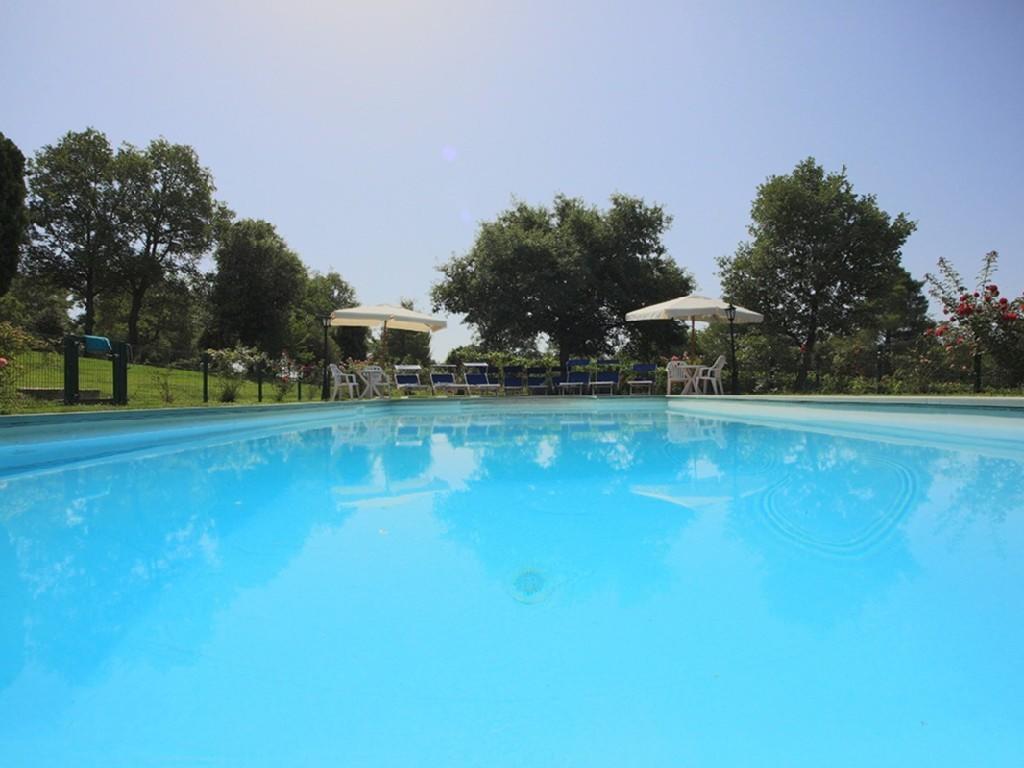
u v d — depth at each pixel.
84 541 2.63
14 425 5.23
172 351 10.16
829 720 1.26
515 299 19.27
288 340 32.53
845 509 3.14
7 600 1.95
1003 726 1.23
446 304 21.16
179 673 1.48
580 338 20.86
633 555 2.43
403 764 1.13
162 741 1.21
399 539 2.69
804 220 16.61
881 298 17.44
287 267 32.91
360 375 12.91
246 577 2.17
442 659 1.56
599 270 20.31
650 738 1.21
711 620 1.79
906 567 2.22
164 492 3.76
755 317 12.81
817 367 12.81
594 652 1.58
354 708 1.33
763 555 2.40
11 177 14.94
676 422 8.88
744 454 5.22
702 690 1.39
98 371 9.38
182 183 32.25
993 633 1.67
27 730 1.24
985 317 8.37
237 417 7.96
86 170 29.75
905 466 4.43
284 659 1.55
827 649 1.58
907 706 1.31
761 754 1.15
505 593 2.02
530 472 4.49
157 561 2.36
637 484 3.96
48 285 30.31
